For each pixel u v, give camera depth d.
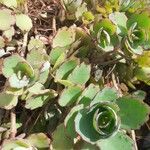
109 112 0.21
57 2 0.27
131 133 0.24
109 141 0.21
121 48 0.24
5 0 0.25
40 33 0.27
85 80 0.23
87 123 0.21
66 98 0.22
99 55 0.25
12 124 0.23
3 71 0.22
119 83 0.27
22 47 0.25
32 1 0.27
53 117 0.24
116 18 0.24
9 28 0.24
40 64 0.22
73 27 0.25
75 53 0.25
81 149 0.22
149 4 0.28
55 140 0.22
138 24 0.24
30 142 0.22
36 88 0.22
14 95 0.22
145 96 0.28
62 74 0.23
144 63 0.25
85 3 0.27
